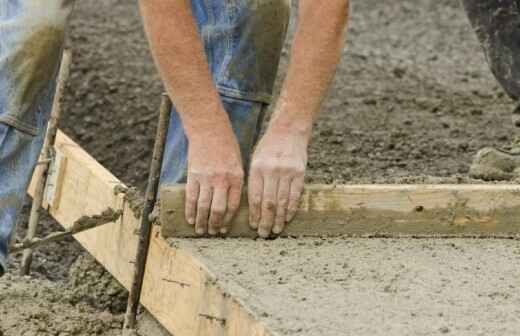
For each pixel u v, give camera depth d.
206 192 9.20
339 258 9.13
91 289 11.31
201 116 9.18
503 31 12.62
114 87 17.70
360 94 18.77
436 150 15.82
